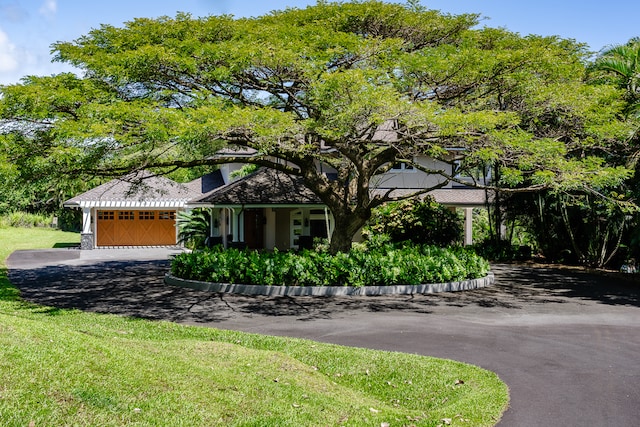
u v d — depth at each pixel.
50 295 13.12
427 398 6.38
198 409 5.16
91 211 30.78
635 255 18.88
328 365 7.43
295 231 25.56
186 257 15.16
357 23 14.21
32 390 4.85
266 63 12.05
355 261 13.73
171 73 12.90
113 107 11.01
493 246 22.97
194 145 11.25
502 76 12.94
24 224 44.44
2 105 11.20
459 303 12.35
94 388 5.13
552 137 14.26
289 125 11.39
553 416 5.70
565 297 13.34
